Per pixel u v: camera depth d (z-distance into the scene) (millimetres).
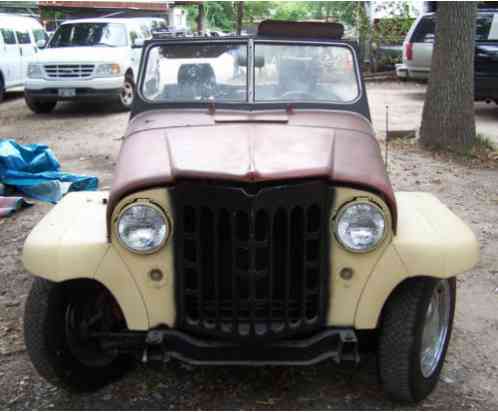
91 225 3191
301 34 4230
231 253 2898
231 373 3672
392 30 20875
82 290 3379
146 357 3086
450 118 9211
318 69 4141
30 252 3047
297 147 3180
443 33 9039
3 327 4219
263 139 3295
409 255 2986
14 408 3350
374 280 3002
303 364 3035
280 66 4133
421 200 3576
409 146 9625
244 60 4117
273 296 2979
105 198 3586
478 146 9328
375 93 17078
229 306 3018
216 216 2842
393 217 2975
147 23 15055
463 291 4781
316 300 3018
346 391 3496
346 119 3855
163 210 2914
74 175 7340
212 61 4148
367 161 3201
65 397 3453
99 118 12461
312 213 2920
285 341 3029
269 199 2791
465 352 3924
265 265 2902
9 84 15008
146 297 3025
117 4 24219
